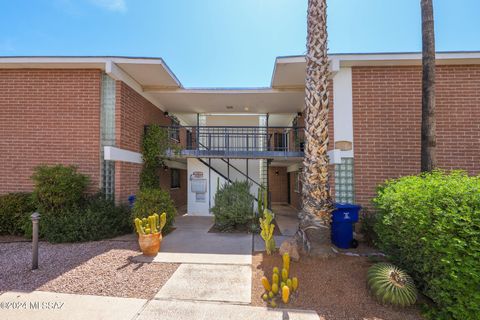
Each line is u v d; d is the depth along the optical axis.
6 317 2.78
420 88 6.39
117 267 4.23
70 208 6.09
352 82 6.54
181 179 13.30
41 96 6.87
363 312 2.93
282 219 9.26
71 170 6.28
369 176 6.35
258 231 6.88
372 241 5.45
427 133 4.90
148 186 8.19
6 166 6.78
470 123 6.20
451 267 2.64
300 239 4.57
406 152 6.35
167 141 8.79
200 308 3.00
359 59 6.18
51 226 5.64
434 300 2.86
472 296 2.54
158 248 4.96
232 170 10.09
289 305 3.07
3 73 6.90
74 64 6.64
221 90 8.55
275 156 8.77
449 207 2.82
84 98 6.87
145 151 8.25
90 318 2.78
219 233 6.75
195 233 6.73
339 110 6.51
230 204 7.12
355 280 3.55
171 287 3.53
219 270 4.13
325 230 4.39
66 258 4.62
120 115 6.98
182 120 13.41
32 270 4.07
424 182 3.62
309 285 3.46
